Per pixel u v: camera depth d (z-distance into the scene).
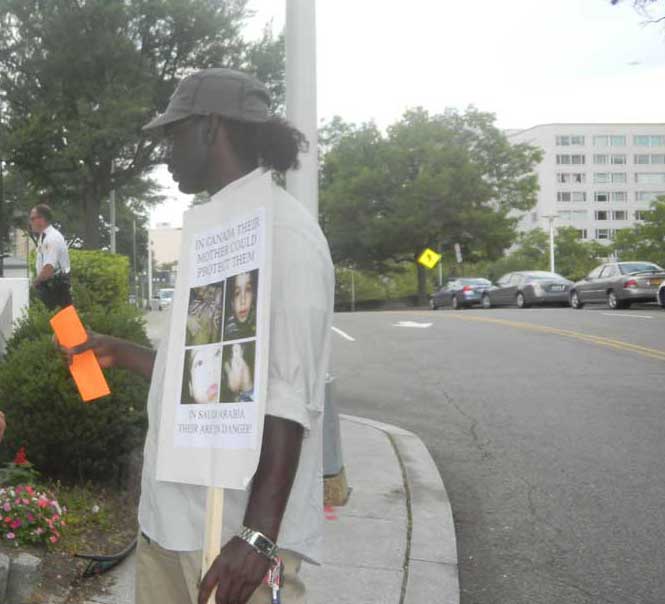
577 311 22.61
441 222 48.22
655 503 5.55
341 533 4.79
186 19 25.06
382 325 19.36
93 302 11.82
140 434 5.00
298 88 5.27
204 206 1.96
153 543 2.03
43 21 23.92
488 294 33.62
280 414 1.70
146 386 4.97
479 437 7.63
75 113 24.86
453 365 12.28
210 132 1.96
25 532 3.89
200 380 1.85
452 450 7.16
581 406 8.88
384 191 49.84
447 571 4.25
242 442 1.71
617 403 8.98
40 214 9.02
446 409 9.02
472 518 5.34
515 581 4.33
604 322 18.00
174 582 2.02
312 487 1.84
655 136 155.75
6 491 4.02
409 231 48.25
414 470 6.29
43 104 24.55
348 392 10.23
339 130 53.97
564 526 5.15
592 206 155.12
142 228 53.66
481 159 51.47
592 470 6.38
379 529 4.86
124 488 5.11
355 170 50.22
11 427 4.68
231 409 1.76
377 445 7.05
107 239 50.84
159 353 2.07
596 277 26.39
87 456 4.85
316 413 1.78
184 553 1.89
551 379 10.70
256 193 1.83
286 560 1.84
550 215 53.34
